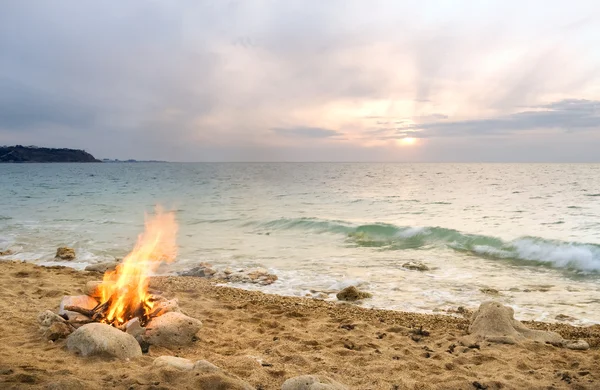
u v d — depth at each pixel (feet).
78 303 24.31
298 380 15.92
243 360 19.83
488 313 27.17
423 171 434.30
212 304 32.27
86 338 18.98
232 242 63.36
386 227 69.31
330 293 38.19
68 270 41.52
